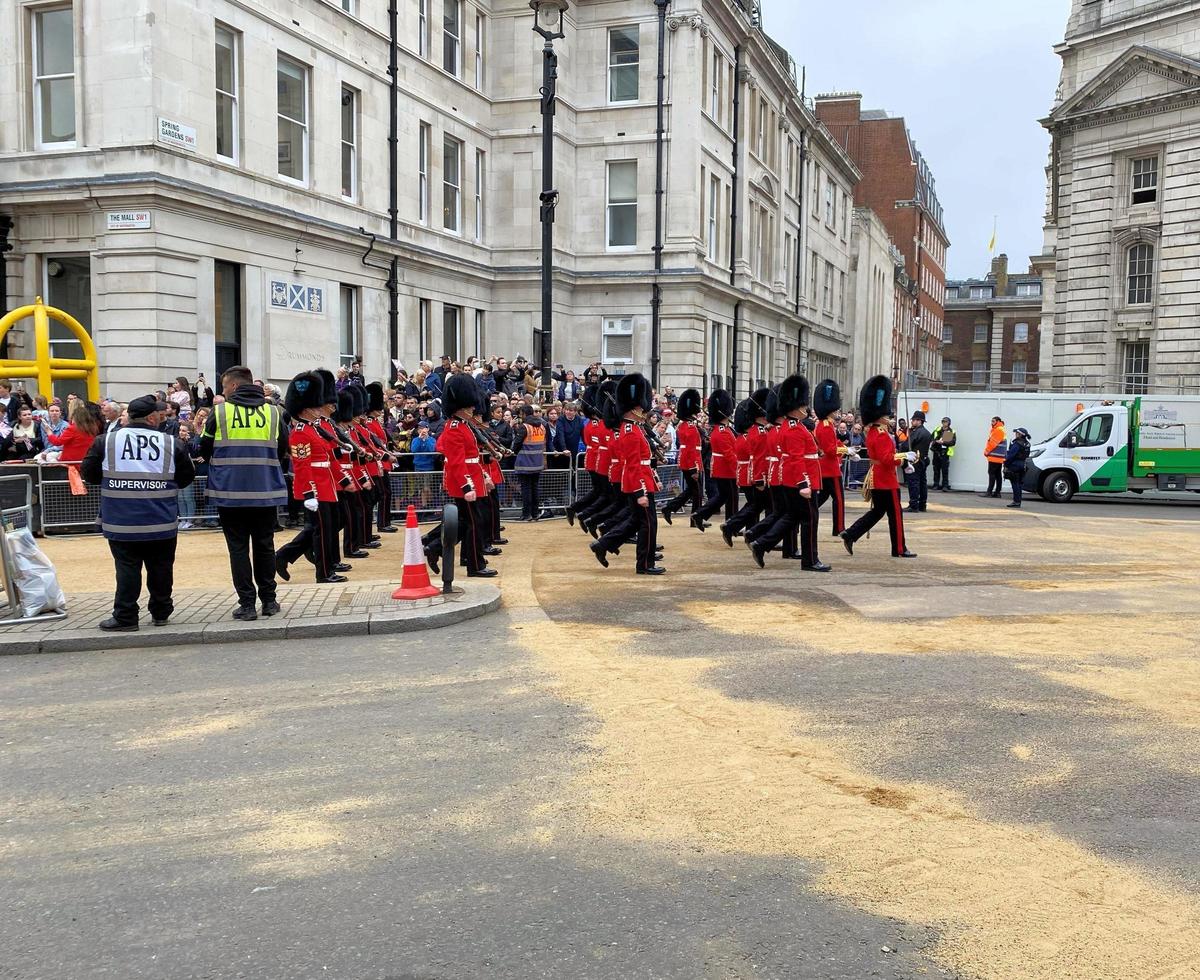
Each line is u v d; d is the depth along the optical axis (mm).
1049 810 5047
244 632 8594
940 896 4176
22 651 8195
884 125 82562
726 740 6047
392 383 25469
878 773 5531
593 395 19047
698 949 3770
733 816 4961
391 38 25328
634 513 12266
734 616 9680
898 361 75625
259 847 4645
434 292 27766
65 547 13758
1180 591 11352
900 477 29078
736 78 36219
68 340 19156
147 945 3822
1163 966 3666
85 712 6641
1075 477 26375
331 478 11289
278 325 21438
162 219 18312
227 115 20406
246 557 8953
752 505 14805
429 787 5332
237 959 3723
